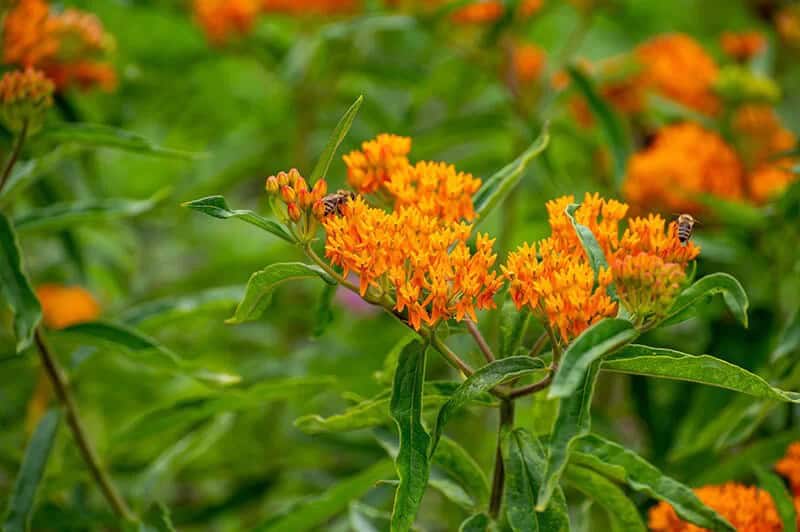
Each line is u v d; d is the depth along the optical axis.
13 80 1.40
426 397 1.30
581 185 1.93
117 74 1.98
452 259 1.26
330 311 1.36
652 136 1.87
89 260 1.86
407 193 1.30
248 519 1.76
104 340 1.44
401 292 1.25
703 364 1.25
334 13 2.05
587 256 1.25
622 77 1.88
